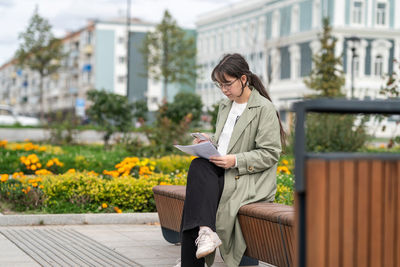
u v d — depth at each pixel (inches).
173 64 1770.4
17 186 280.5
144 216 256.1
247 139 152.3
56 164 402.9
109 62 2716.5
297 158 74.7
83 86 2844.5
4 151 510.9
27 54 1881.2
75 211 260.5
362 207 74.0
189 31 2429.9
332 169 72.8
